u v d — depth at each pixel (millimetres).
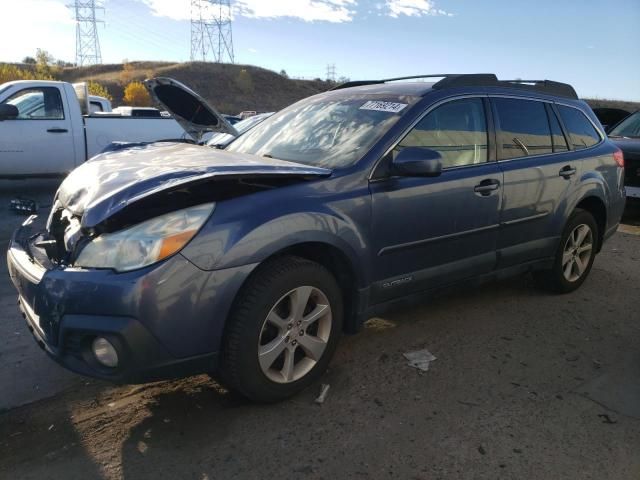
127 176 2885
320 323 3168
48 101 9086
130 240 2553
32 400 3105
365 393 3195
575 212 4758
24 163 8922
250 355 2812
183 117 5066
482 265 4004
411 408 3047
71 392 3191
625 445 2768
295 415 2969
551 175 4375
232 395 3164
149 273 2480
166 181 2670
